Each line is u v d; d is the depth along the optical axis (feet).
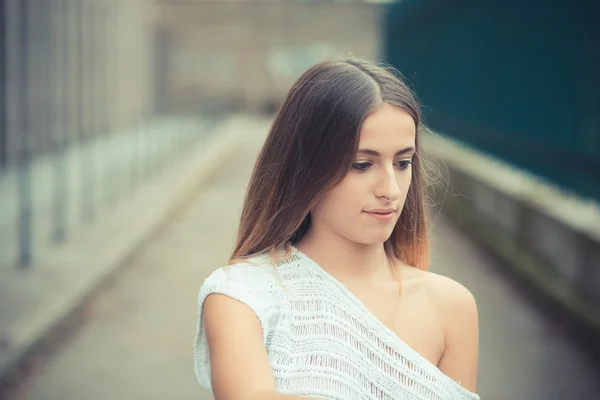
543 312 24.88
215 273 5.15
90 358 20.44
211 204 53.47
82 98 86.53
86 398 17.70
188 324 23.65
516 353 20.92
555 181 29.37
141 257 34.65
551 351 21.13
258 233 5.24
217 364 4.81
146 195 52.75
